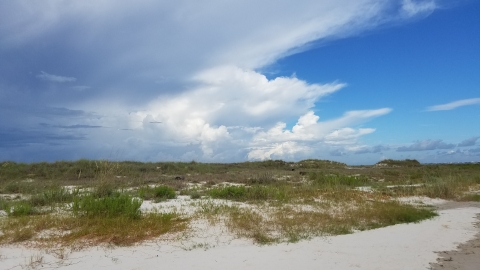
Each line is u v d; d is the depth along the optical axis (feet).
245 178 73.41
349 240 27.76
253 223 32.17
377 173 106.83
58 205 41.06
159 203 43.88
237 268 21.25
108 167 48.80
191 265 21.93
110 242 26.71
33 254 24.14
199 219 33.83
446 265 21.77
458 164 169.58
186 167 106.22
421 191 57.47
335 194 49.88
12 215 35.27
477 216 38.50
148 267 21.74
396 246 26.00
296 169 124.98
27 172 83.61
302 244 26.53
